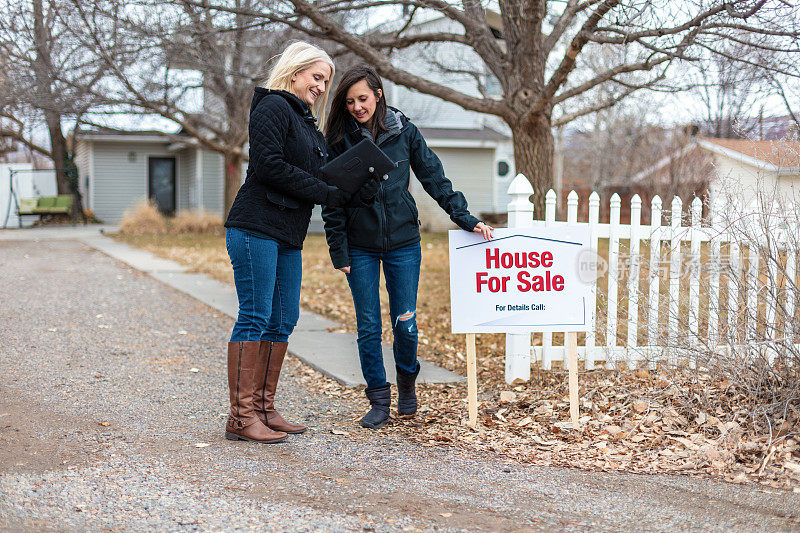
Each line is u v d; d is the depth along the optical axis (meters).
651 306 4.97
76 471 3.22
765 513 2.87
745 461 3.45
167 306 8.26
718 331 4.42
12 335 6.36
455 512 2.87
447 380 5.36
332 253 3.95
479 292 4.16
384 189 3.95
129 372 5.32
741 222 4.38
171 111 12.33
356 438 3.92
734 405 4.09
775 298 4.02
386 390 4.20
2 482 3.02
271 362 3.96
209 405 4.53
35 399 4.47
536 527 2.72
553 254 4.19
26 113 9.70
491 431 4.07
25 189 21.02
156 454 3.51
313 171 3.76
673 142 16.58
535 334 6.65
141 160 25.94
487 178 22.23
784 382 4.01
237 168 18.02
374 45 8.45
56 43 8.62
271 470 3.33
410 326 4.12
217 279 10.50
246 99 16.39
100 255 12.99
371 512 2.84
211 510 2.82
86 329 6.82
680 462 3.50
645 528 2.72
